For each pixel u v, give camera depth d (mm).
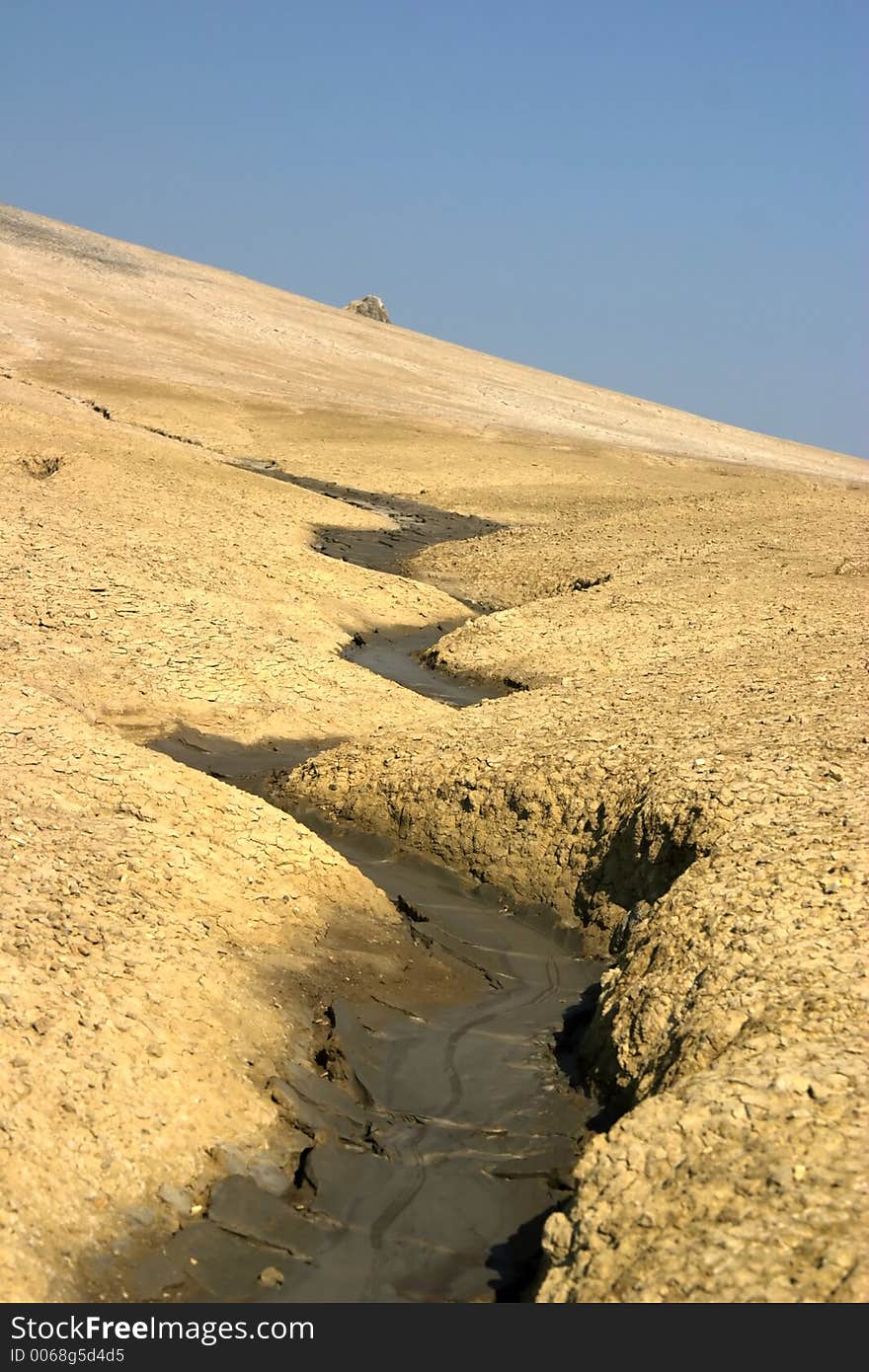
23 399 35500
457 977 10156
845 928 8133
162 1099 7449
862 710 13117
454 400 62938
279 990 9094
